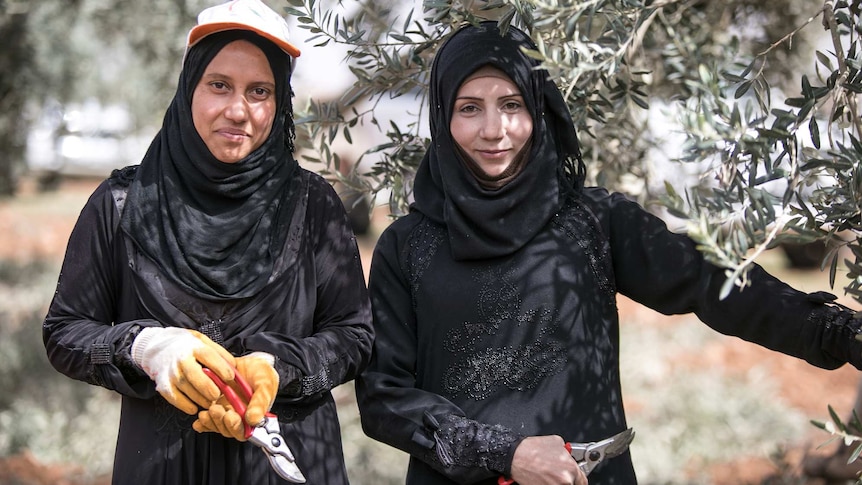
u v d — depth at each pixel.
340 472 2.53
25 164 7.53
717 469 5.96
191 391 2.22
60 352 2.38
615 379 2.57
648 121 3.64
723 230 2.14
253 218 2.45
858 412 4.06
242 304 2.43
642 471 5.95
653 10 2.54
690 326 9.89
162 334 2.28
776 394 7.78
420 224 2.64
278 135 2.51
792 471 4.49
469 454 2.39
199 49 2.41
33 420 6.32
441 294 2.54
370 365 2.61
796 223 2.12
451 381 2.53
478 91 2.49
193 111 2.42
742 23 4.05
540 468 2.32
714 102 2.13
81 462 5.97
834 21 2.30
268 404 2.23
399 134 3.20
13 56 6.74
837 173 2.15
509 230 2.51
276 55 2.46
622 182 3.75
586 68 2.26
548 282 2.51
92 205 2.48
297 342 2.39
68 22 6.83
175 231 2.42
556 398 2.47
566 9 2.27
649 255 2.51
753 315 2.38
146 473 2.40
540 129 2.54
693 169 3.79
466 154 2.54
